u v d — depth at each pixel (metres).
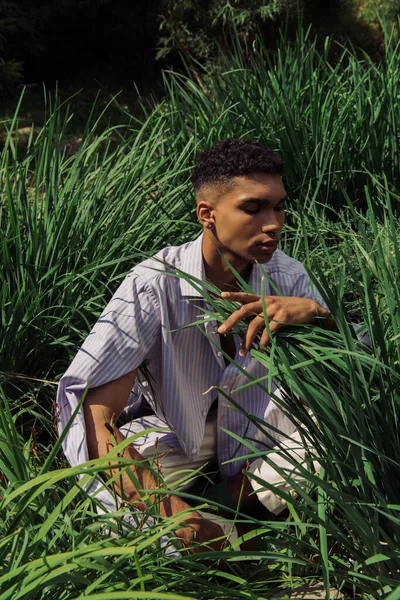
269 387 1.65
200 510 1.97
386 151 3.73
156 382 2.07
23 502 1.49
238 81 4.21
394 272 2.01
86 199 3.12
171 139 3.83
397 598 1.31
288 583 1.77
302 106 3.95
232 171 1.84
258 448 2.07
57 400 1.97
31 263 2.78
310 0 9.03
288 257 2.12
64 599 1.46
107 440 1.88
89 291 2.81
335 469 1.68
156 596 1.24
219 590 1.55
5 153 3.12
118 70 10.11
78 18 9.88
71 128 7.90
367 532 1.54
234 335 2.01
